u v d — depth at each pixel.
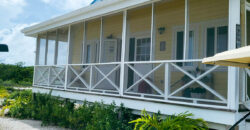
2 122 7.62
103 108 6.07
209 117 4.33
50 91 8.39
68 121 6.96
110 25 6.93
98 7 6.57
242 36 4.29
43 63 9.58
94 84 7.13
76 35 8.31
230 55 2.51
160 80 5.49
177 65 5.15
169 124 4.27
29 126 7.15
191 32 5.07
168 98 5.25
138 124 4.88
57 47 8.84
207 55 4.77
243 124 4.24
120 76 6.09
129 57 6.16
